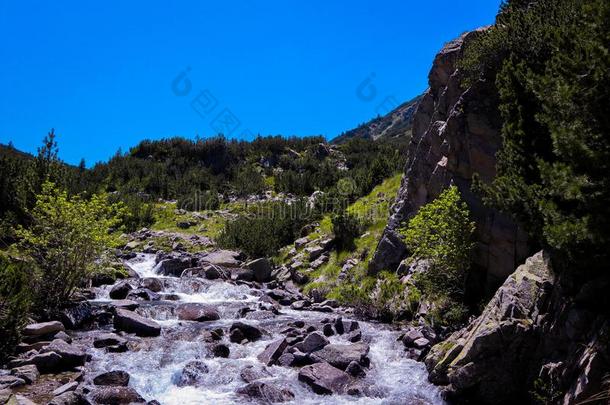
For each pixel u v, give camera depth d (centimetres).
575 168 730
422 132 1819
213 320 1377
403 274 1554
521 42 1193
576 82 711
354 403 875
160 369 978
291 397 884
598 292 793
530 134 968
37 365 910
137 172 3888
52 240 1322
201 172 4006
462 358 892
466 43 1580
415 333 1173
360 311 1490
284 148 4650
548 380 793
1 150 4000
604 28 687
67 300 1330
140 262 2209
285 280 2011
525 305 901
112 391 825
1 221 1656
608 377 699
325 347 1078
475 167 1320
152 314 1354
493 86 1321
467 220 1245
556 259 883
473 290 1282
